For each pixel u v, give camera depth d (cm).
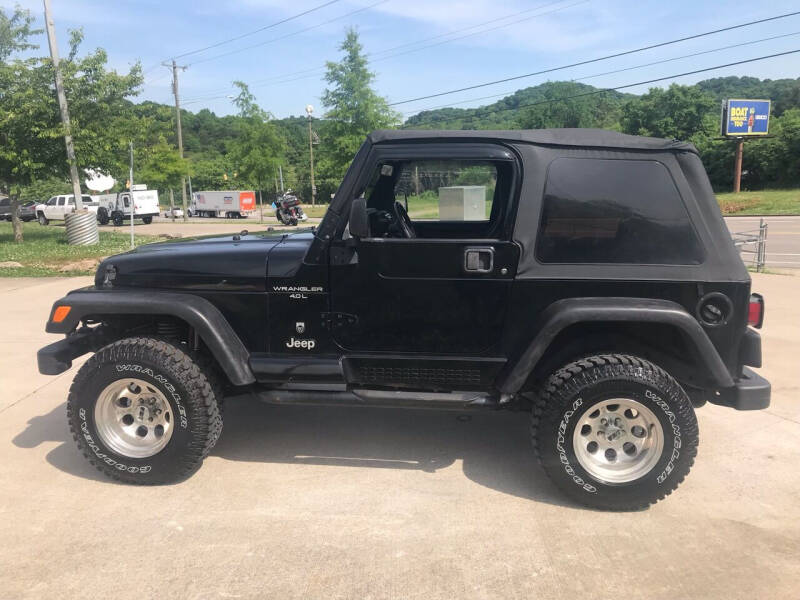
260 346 361
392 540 303
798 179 4962
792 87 7300
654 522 319
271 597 260
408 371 352
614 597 261
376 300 344
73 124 1691
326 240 343
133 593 263
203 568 280
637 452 330
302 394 360
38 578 273
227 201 4725
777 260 1322
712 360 313
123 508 333
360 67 2792
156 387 343
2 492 351
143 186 3644
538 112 7631
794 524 316
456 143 333
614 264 325
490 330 338
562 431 321
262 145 4081
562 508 333
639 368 316
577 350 344
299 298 351
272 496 346
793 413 459
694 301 321
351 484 361
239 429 445
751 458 390
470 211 386
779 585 268
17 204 1866
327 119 2894
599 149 326
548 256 328
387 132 338
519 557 288
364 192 352
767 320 727
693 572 277
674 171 324
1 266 1272
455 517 324
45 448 412
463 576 275
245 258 356
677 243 323
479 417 468
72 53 1733
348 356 353
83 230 1747
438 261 333
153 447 354
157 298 350
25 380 553
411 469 380
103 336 393
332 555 290
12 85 1675
